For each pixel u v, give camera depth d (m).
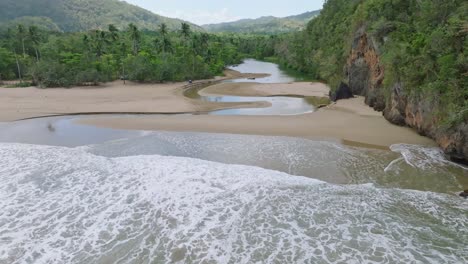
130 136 23.00
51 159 17.66
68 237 10.63
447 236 10.51
